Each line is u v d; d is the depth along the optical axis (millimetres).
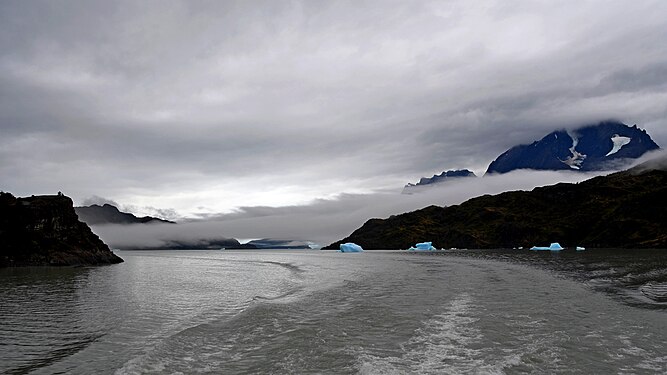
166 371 16188
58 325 24797
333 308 28844
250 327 23234
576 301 30484
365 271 63375
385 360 17016
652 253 93250
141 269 74312
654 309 27281
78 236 83125
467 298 32312
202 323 24859
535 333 21094
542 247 144375
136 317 27094
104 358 18266
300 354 18031
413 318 25078
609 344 19047
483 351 18156
